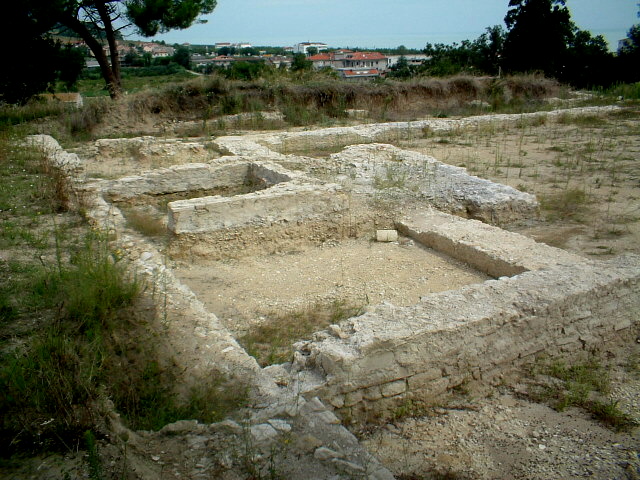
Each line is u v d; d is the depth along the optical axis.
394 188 8.95
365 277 6.58
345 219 7.91
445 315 4.33
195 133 16.89
